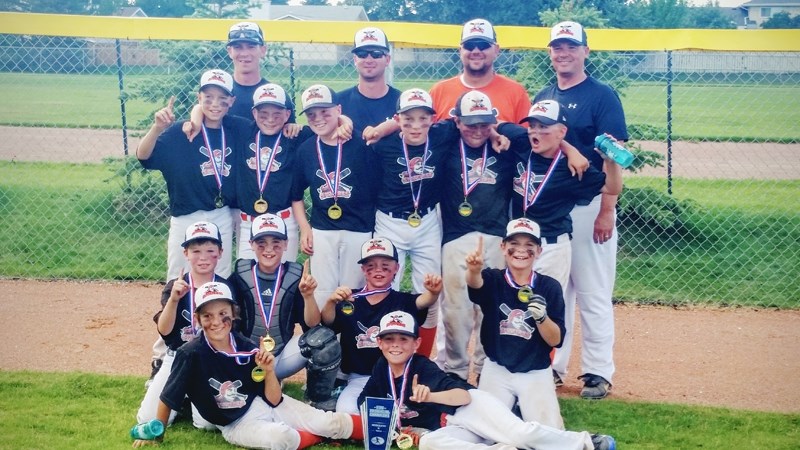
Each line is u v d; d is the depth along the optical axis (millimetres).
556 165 6316
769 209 11781
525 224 5945
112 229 11062
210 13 12641
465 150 6504
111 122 19500
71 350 7555
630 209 10617
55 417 6023
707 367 7383
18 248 10500
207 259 6109
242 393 5652
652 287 9547
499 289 6020
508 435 5430
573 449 5418
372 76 7031
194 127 6801
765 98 22578
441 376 5734
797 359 7566
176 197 6852
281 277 6293
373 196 6758
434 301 6121
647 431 5949
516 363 5922
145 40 10859
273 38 9711
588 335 6754
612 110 6551
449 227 6594
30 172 13781
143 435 5586
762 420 6164
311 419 5750
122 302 8961
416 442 5672
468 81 7043
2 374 6883
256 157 6840
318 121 6566
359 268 6781
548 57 10031
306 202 9930
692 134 18312
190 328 6062
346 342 6281
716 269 9953
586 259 6668
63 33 10031
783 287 9508
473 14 32906
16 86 27375
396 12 35875
